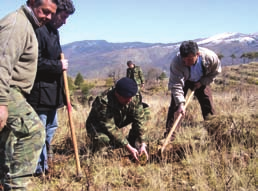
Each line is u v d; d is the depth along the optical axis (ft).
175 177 13.20
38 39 12.75
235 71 228.43
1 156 10.97
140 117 15.47
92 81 166.09
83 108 25.32
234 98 26.11
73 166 14.47
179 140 16.53
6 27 9.61
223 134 15.66
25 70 10.39
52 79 13.56
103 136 15.29
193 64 17.07
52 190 12.38
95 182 12.85
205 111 18.86
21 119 10.43
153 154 15.78
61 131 19.61
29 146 10.77
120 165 14.53
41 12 10.25
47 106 13.65
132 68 50.85
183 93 17.74
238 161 13.65
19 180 10.91
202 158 13.91
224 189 11.64
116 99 14.53
